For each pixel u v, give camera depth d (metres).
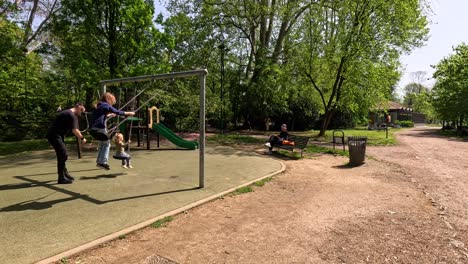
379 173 8.41
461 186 6.92
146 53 16.52
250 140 17.53
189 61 24.80
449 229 4.34
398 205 5.48
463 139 20.05
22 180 6.87
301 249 3.67
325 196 6.05
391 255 3.54
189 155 11.38
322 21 19.23
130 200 5.44
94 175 7.51
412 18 17.66
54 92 21.36
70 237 3.79
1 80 16.84
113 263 3.23
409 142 17.22
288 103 28.02
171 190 6.18
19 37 18.19
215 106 22.72
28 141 16.05
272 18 25.16
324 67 19.80
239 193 6.17
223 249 3.64
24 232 3.94
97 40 15.94
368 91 18.89
